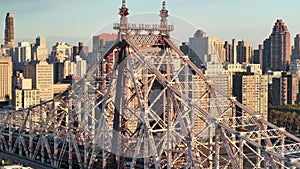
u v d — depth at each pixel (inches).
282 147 4185.5
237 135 4153.5
